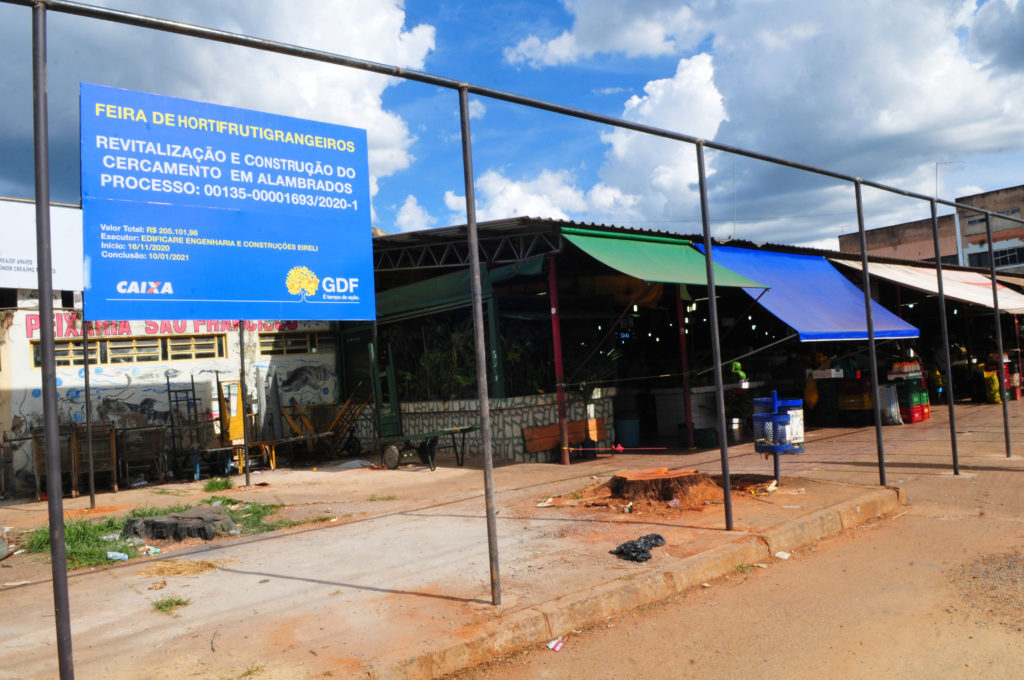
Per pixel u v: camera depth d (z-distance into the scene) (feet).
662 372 54.49
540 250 40.57
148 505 33.42
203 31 12.16
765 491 27.09
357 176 23.59
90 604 17.22
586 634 15.21
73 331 45.80
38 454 40.37
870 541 21.86
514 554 20.12
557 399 42.63
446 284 46.14
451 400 46.80
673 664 13.57
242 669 12.78
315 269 22.30
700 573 18.42
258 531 25.64
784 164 24.57
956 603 15.99
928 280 63.21
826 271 54.90
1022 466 32.37
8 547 23.91
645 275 33.81
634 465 38.40
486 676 13.30
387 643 13.76
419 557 20.30
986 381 66.23
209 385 50.85
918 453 37.65
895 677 12.65
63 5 10.83
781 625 15.26
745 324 56.80
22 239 34.68
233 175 20.16
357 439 53.57
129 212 17.57
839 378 53.88
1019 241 138.21
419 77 14.99
